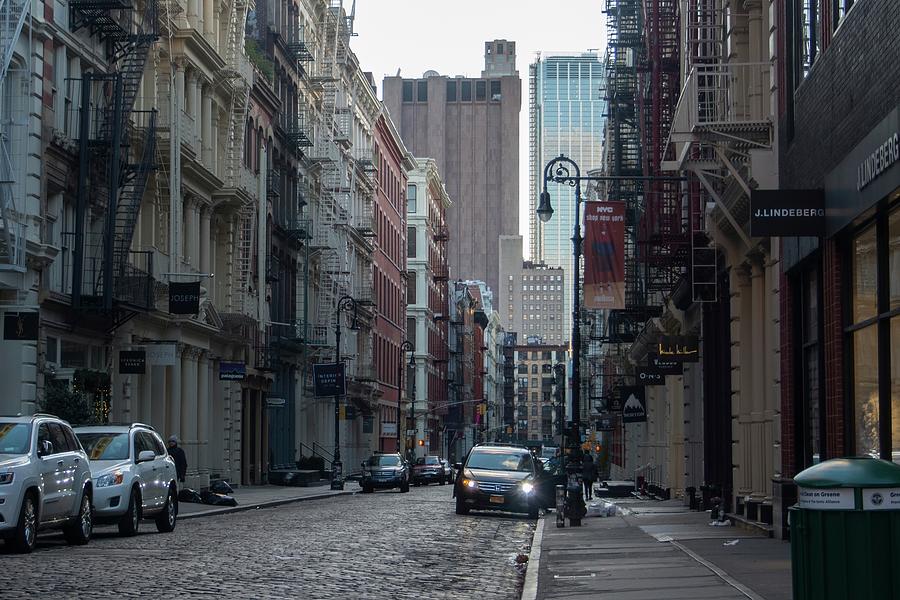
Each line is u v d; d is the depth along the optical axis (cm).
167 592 1585
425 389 13100
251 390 6462
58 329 3812
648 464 6125
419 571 1962
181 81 4878
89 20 3984
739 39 2992
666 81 4525
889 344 1855
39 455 2247
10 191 3319
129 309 4147
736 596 1447
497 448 4188
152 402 4772
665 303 5003
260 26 6900
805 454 2436
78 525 2409
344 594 1608
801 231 2105
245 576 1808
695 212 3850
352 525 3209
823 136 2128
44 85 3681
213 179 5288
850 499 923
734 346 3200
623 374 7581
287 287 7312
